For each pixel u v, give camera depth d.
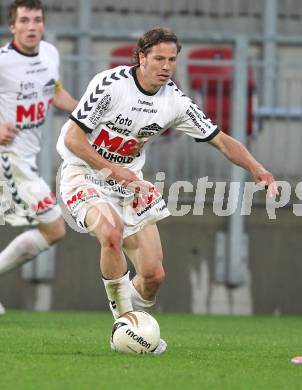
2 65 31.61
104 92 23.31
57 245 39.50
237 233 39.81
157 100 23.81
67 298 39.66
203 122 24.25
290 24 47.31
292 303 40.44
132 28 46.34
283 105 41.22
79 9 45.84
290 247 40.44
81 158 23.48
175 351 24.30
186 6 46.69
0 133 29.34
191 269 39.91
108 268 23.27
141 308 25.02
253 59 44.59
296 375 20.47
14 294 39.47
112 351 23.50
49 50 32.59
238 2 46.81
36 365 20.91
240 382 19.25
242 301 40.19
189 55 42.91
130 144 24.19
